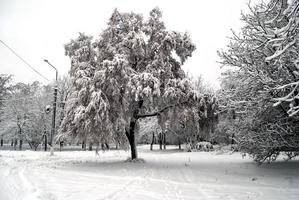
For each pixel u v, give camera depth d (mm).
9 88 51219
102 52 19594
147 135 52250
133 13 20500
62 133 18375
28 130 47344
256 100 12711
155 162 20656
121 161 21531
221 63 13852
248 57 13016
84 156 28984
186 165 18328
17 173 12117
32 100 48281
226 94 14648
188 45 19688
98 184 10344
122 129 18562
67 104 18922
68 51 20609
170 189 9828
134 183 10961
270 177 12914
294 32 7168
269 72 12227
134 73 18422
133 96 18266
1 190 7566
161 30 19703
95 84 17969
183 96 18438
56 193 8023
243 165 17625
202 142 37781
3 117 48188
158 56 19078
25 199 6496
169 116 19734
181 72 20141
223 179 12609
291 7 6711
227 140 37656
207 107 19234
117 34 19812
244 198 8547
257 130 13656
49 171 14016
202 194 9039
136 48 18922
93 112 17250
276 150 13422
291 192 9609
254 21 12477
